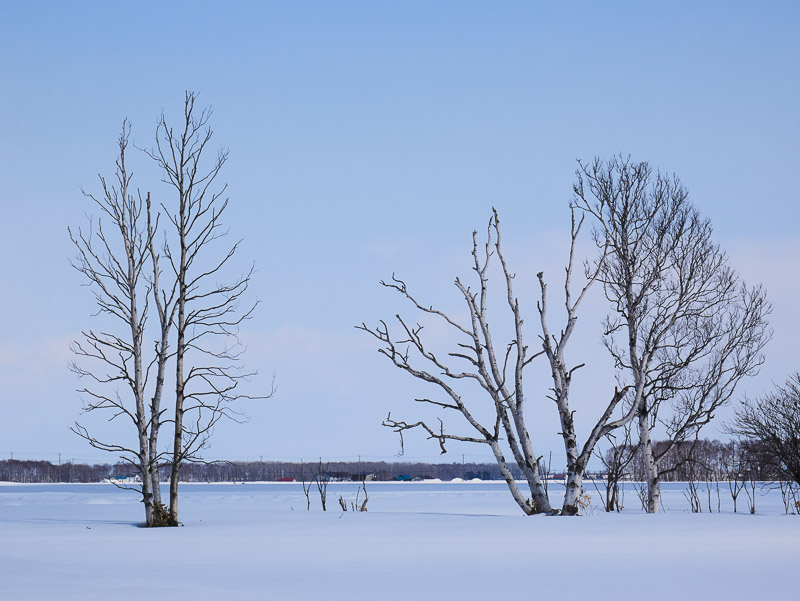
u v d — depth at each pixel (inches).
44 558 628.1
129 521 1189.1
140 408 1064.8
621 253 1248.8
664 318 1282.0
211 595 434.0
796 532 836.6
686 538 773.3
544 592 443.8
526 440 1155.9
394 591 450.0
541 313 1151.0
